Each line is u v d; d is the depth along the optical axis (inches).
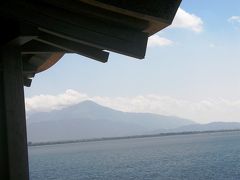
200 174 1918.1
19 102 160.6
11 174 153.5
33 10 153.6
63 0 148.9
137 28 158.4
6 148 155.9
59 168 2878.9
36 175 2439.7
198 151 3777.1
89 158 3981.3
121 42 158.7
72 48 179.5
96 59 184.7
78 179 2081.7
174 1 139.9
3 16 151.9
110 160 3385.8
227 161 2466.8
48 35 175.6
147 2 140.3
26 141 159.3
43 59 218.2
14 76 160.4
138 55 160.4
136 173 2164.1
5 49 159.8
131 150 5255.9
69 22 155.2
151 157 3395.7
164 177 1914.4
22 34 152.1
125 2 137.9
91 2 137.9
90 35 156.6
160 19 141.8
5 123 157.1
